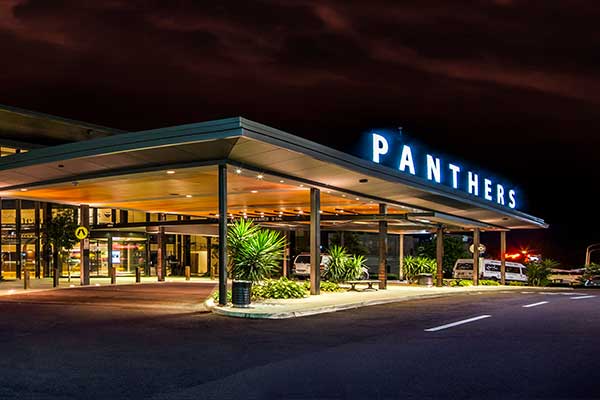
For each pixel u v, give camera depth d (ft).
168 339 41.47
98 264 149.38
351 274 93.97
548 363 31.91
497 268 154.51
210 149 59.16
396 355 34.58
